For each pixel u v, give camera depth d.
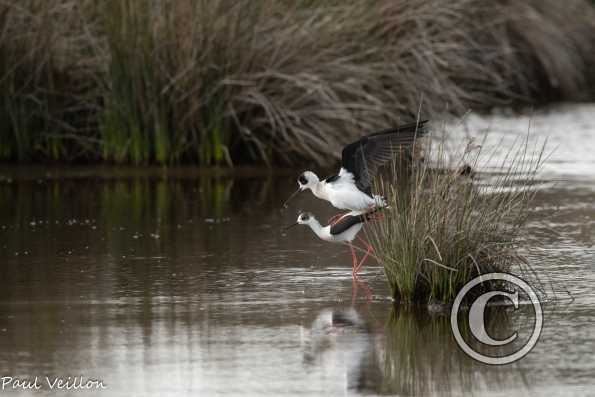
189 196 17.23
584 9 27.78
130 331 10.04
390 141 11.36
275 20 19.45
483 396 8.35
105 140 19.75
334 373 8.88
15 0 19.05
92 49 19.66
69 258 13.13
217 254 13.32
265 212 16.02
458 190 10.87
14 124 19.78
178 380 8.70
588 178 18.33
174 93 19.27
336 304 10.96
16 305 10.98
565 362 9.16
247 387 8.55
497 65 25.95
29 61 19.48
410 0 20.94
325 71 19.39
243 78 19.12
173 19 18.95
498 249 10.96
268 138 19.88
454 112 22.22
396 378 8.77
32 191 17.64
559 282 11.72
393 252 10.96
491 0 25.11
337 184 11.67
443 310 10.70
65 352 9.40
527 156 19.88
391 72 20.19
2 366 9.03
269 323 10.30
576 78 27.53
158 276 12.20
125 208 16.33
